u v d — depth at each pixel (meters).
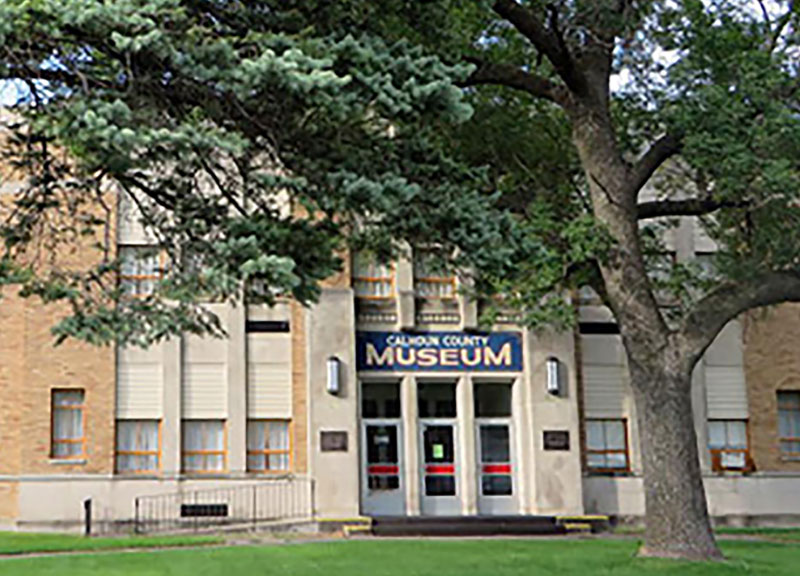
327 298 30.47
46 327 29.75
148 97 13.53
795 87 21.23
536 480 30.94
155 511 29.41
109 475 29.38
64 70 13.73
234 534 28.23
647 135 24.98
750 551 22.81
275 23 14.48
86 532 27.92
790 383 33.81
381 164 14.95
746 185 20.27
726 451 33.34
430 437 31.30
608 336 32.78
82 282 16.00
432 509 30.84
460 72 14.50
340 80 12.90
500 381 31.80
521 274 20.05
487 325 29.58
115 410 29.77
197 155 13.86
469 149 23.55
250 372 30.44
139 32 12.72
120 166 13.20
